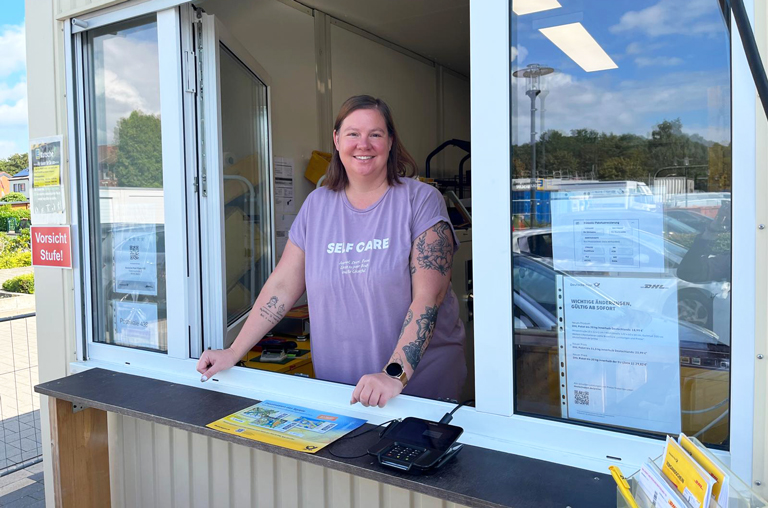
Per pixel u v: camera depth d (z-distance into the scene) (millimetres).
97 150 2303
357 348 1714
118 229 2252
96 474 2219
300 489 1858
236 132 2520
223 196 2178
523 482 1210
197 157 2078
